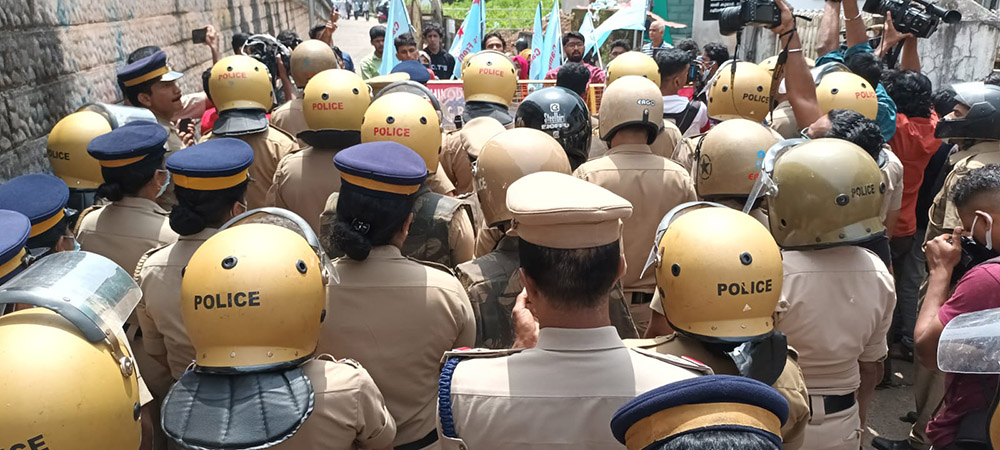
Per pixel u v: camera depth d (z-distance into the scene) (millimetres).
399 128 3072
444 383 1687
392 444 2012
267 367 1661
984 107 3547
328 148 3551
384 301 2150
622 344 1662
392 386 2174
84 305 1393
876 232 2291
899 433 3793
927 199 4484
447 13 20531
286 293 1679
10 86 3883
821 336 2285
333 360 1903
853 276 2316
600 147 4574
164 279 2428
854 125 3037
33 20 4215
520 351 1689
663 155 4309
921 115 4301
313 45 4957
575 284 1582
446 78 9828
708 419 1052
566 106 3121
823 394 2318
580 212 1524
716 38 13781
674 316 1951
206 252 1732
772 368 1864
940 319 2303
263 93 4102
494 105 4660
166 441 2727
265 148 4082
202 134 5062
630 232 3111
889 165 3602
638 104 3105
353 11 32219
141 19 6301
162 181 2893
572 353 1612
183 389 1667
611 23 10688
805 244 2328
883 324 2395
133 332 2703
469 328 2316
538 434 1565
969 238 2469
